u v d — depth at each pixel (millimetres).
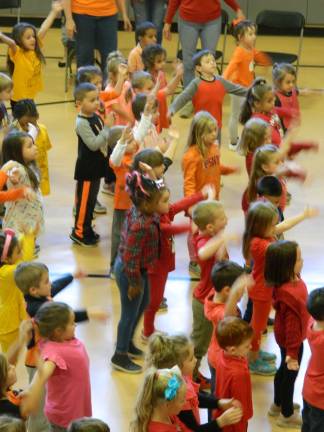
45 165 7543
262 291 5316
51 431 4453
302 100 12188
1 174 6195
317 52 15250
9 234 5215
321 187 8938
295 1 16297
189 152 6699
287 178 7242
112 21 10711
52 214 8227
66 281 5316
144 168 5664
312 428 4504
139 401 3766
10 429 3502
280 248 4816
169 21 11023
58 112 11477
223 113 11742
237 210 8328
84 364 4426
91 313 4914
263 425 5098
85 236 7594
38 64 9570
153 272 5676
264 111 7758
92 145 7230
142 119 6730
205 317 5336
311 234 7832
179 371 3797
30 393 4141
